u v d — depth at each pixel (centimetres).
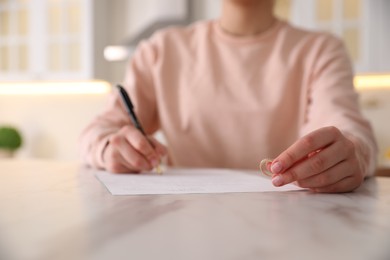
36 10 246
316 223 29
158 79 105
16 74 251
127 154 64
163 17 199
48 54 246
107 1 250
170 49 108
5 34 256
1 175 63
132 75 108
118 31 251
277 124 97
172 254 21
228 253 21
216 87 101
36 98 283
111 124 83
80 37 238
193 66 104
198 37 108
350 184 45
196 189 46
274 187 49
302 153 44
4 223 28
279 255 21
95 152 72
